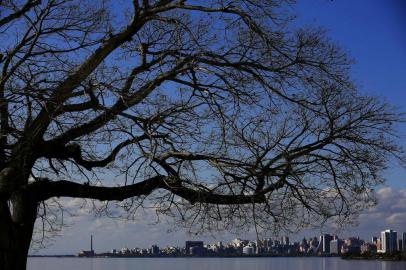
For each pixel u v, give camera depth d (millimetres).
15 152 11898
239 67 13453
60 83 12227
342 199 13633
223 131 12992
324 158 13156
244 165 12578
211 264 98438
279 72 13469
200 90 13422
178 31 13719
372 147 13336
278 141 12930
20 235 12484
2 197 11812
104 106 12461
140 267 85375
